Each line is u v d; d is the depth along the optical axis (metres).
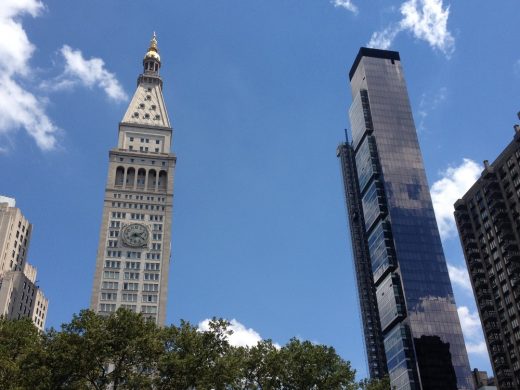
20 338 71.38
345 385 75.75
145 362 66.56
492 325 158.50
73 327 67.00
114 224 176.25
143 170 189.00
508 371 150.12
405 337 175.12
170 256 182.38
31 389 61.59
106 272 167.38
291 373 75.31
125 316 66.88
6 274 184.00
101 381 65.75
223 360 67.19
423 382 164.62
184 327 70.75
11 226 197.75
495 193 165.62
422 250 189.38
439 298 180.75
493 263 163.50
